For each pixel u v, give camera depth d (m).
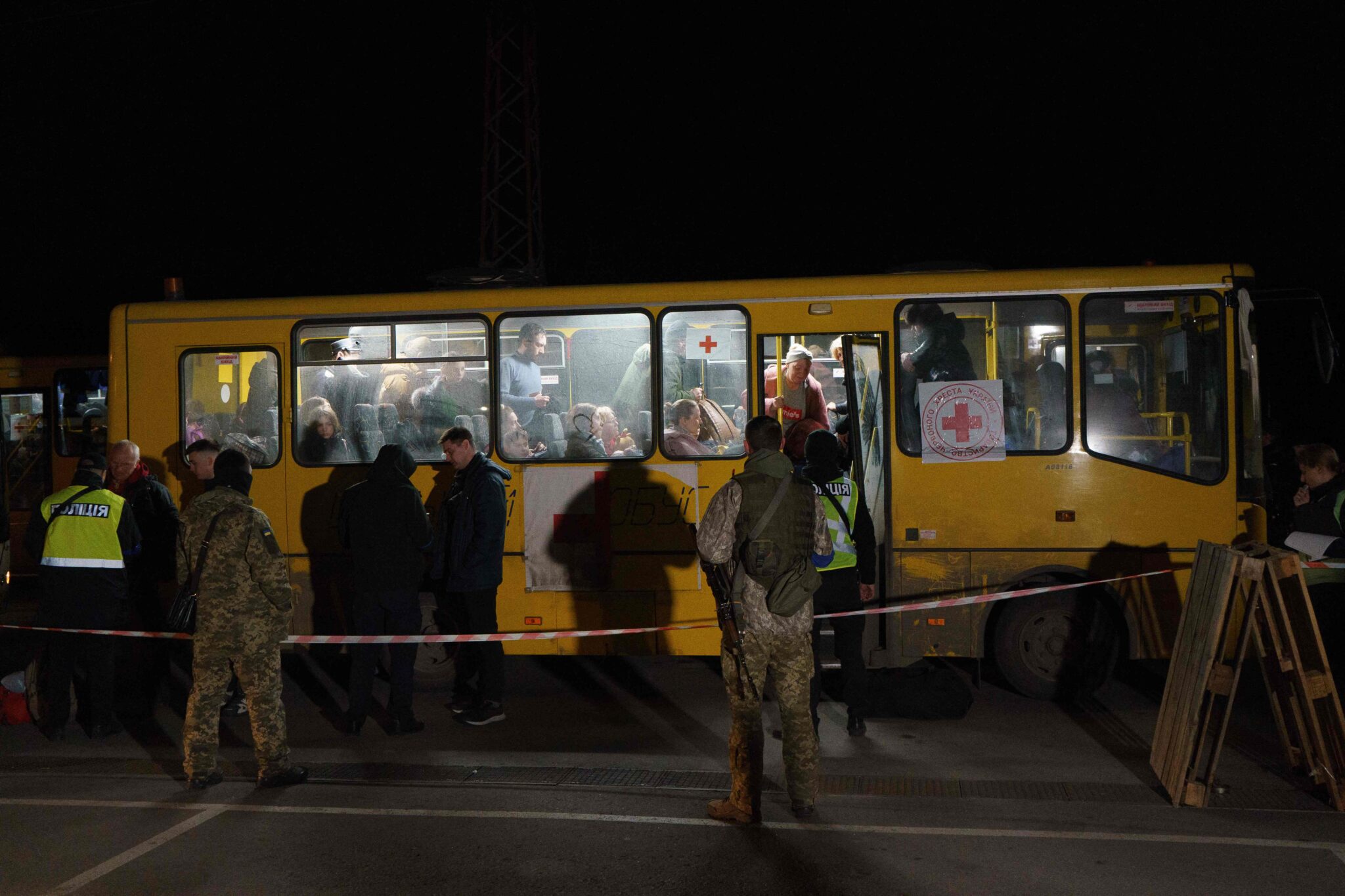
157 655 7.34
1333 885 4.18
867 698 6.50
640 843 4.70
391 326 7.70
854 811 5.11
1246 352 6.88
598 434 7.46
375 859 4.55
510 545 7.51
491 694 6.80
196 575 5.50
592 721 6.97
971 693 7.17
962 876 4.30
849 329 7.24
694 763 5.99
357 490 6.61
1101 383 7.02
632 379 7.44
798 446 6.91
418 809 5.19
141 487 7.27
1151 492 6.93
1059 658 7.06
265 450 7.80
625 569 7.38
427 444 7.65
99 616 6.66
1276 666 5.33
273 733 5.54
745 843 4.68
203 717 5.54
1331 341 6.95
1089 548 6.97
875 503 7.16
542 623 7.45
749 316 7.33
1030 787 5.47
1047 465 7.02
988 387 7.09
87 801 5.40
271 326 7.80
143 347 7.93
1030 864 4.41
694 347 7.39
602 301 7.48
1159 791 5.40
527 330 7.55
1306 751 5.23
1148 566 6.93
